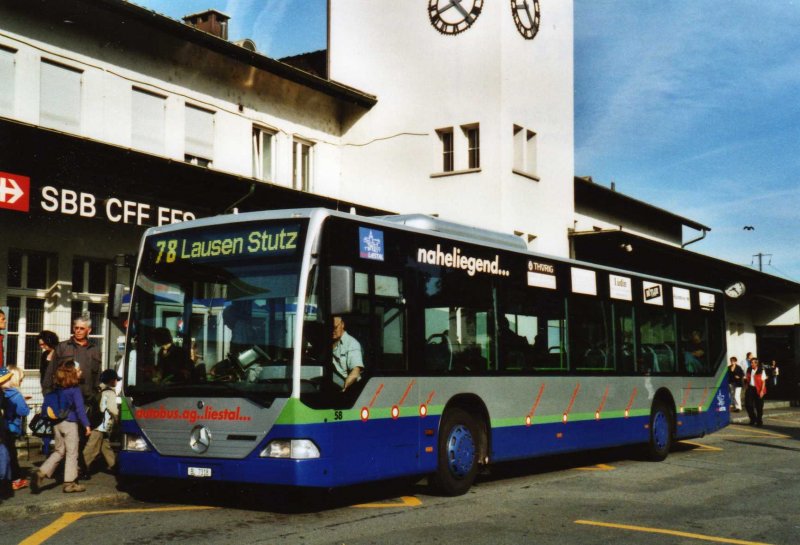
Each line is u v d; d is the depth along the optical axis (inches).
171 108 748.0
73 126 661.9
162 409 357.1
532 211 976.3
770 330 1609.3
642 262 1158.3
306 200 709.3
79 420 398.6
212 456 343.0
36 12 634.2
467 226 460.1
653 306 605.9
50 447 459.5
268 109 864.3
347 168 987.9
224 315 353.1
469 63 951.6
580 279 528.1
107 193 556.7
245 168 827.4
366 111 989.2
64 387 395.9
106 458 451.8
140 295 376.5
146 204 573.9
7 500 371.2
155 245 378.3
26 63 626.5
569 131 1053.8
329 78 1027.3
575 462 582.9
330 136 968.3
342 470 343.9
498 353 448.5
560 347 501.4
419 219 431.2
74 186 536.7
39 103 636.1
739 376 1268.5
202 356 354.3
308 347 336.8
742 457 622.2
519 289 471.5
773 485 461.7
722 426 683.4
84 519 345.4
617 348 557.9
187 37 738.8
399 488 437.1
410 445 382.9
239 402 340.2
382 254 378.6
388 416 371.2
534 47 995.9
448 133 969.5
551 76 1024.9
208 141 791.7
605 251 1104.8
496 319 450.0
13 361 570.6
